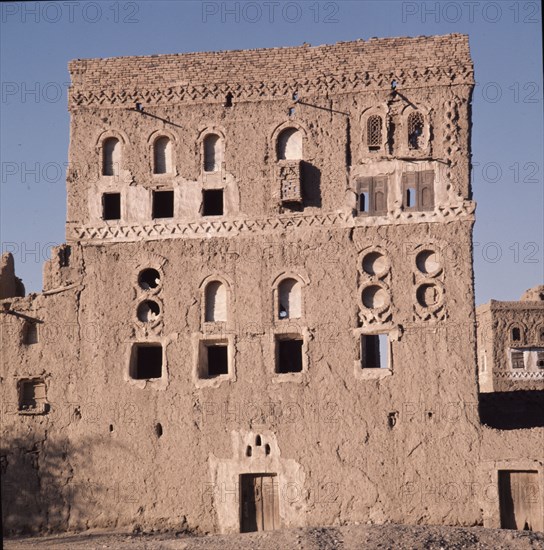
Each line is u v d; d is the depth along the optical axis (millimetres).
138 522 36406
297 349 40875
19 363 38000
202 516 36062
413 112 36969
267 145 37594
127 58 38812
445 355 35594
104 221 38156
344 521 35250
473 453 34969
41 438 37469
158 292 37469
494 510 34438
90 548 33344
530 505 34500
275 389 36281
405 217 36438
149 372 39781
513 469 34531
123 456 36812
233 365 36625
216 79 38219
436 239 36188
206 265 37312
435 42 37156
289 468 35812
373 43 37531
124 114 38562
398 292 36125
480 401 39312
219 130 37938
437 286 35969
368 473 35375
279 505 35719
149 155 38219
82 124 38719
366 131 37094
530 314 60469
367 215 36688
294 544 31609
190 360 36906
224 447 36281
